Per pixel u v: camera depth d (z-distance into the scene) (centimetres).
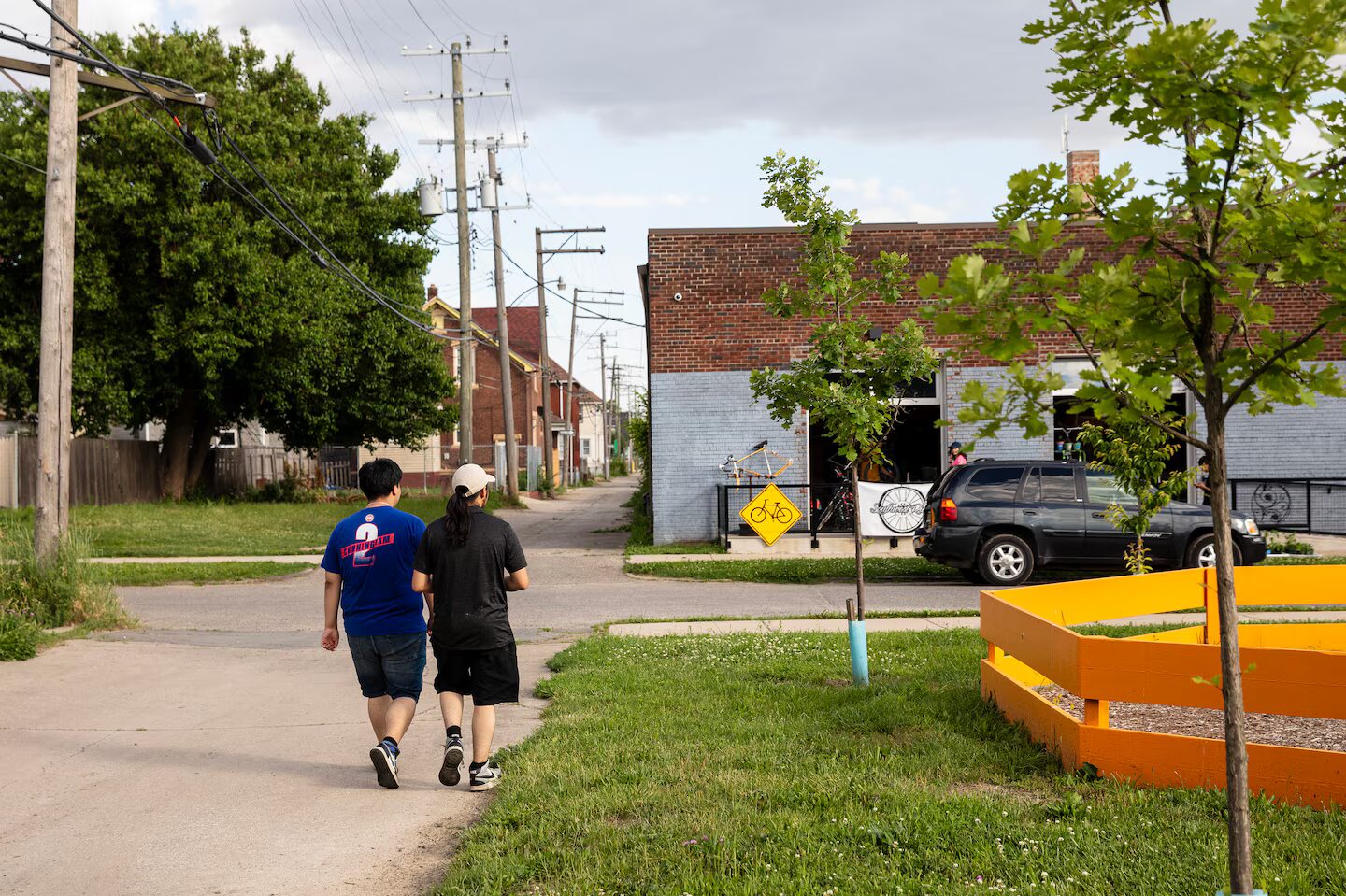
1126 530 1122
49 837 549
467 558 626
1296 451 2138
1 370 2778
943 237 2127
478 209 3866
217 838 546
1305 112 297
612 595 1628
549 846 500
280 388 3241
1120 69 317
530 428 6316
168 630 1301
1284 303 1750
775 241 2198
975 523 1644
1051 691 831
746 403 2202
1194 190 293
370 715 668
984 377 2139
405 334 3434
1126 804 538
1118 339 310
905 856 470
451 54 3092
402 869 501
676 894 432
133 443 3225
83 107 2803
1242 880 307
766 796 562
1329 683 543
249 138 2958
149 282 2967
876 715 744
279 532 2638
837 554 2084
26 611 1225
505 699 634
